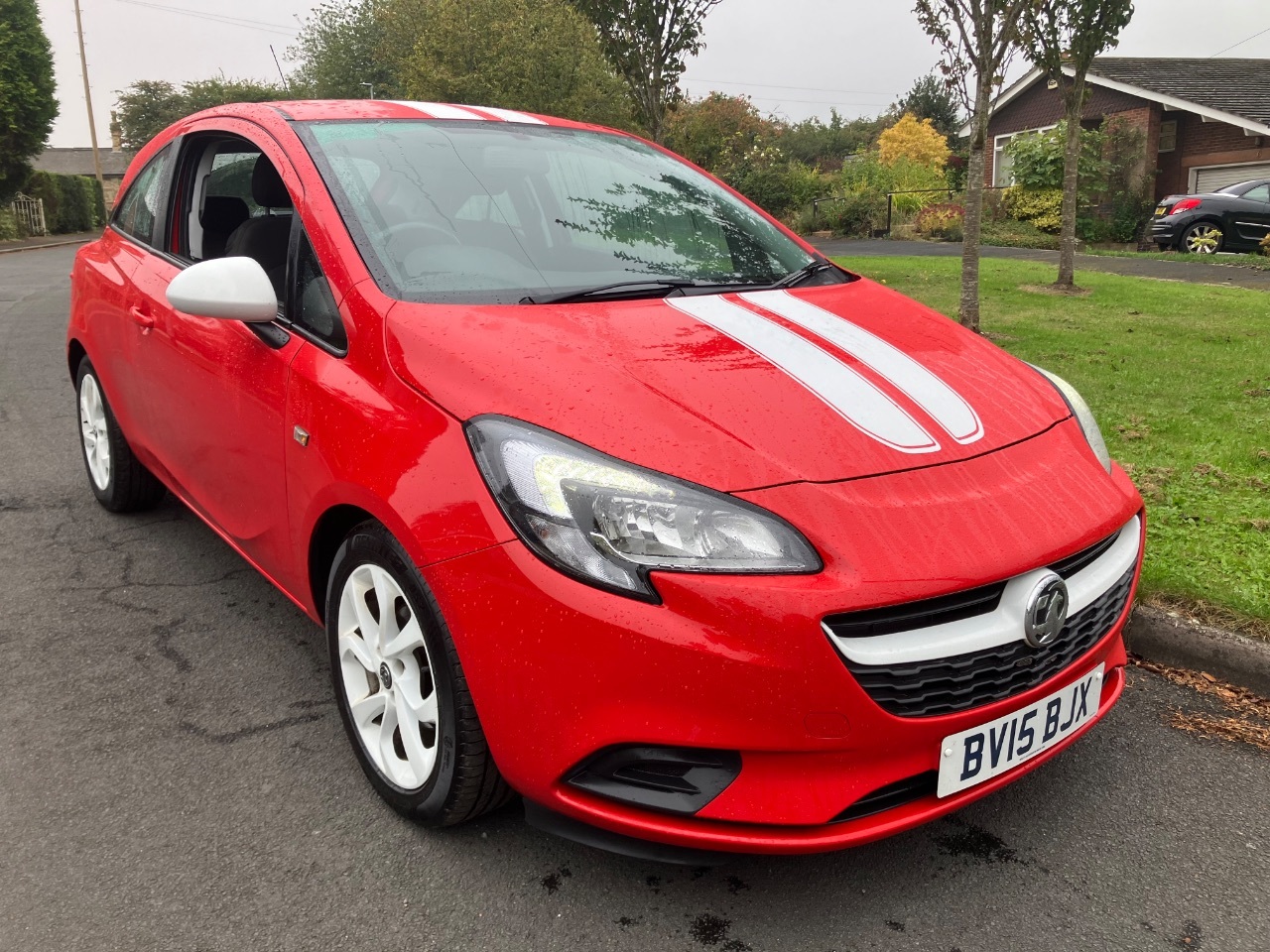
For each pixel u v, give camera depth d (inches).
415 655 85.4
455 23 1033.5
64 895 80.1
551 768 73.0
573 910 79.2
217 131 126.7
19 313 427.8
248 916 78.0
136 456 154.6
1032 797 95.8
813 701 68.9
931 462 79.0
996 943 76.4
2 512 169.9
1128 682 118.6
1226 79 854.5
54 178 1358.3
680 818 72.1
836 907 80.1
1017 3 279.9
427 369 82.6
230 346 108.2
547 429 75.0
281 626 129.0
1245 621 120.7
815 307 103.5
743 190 1001.5
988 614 74.9
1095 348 290.5
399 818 90.4
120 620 130.2
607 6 343.3
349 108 121.9
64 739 102.8
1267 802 95.0
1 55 1108.5
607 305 94.9
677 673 68.4
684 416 76.7
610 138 135.0
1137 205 800.3
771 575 69.0
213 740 103.0
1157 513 156.2
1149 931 78.0
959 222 805.9
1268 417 211.5
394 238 98.0
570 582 70.1
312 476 91.4
